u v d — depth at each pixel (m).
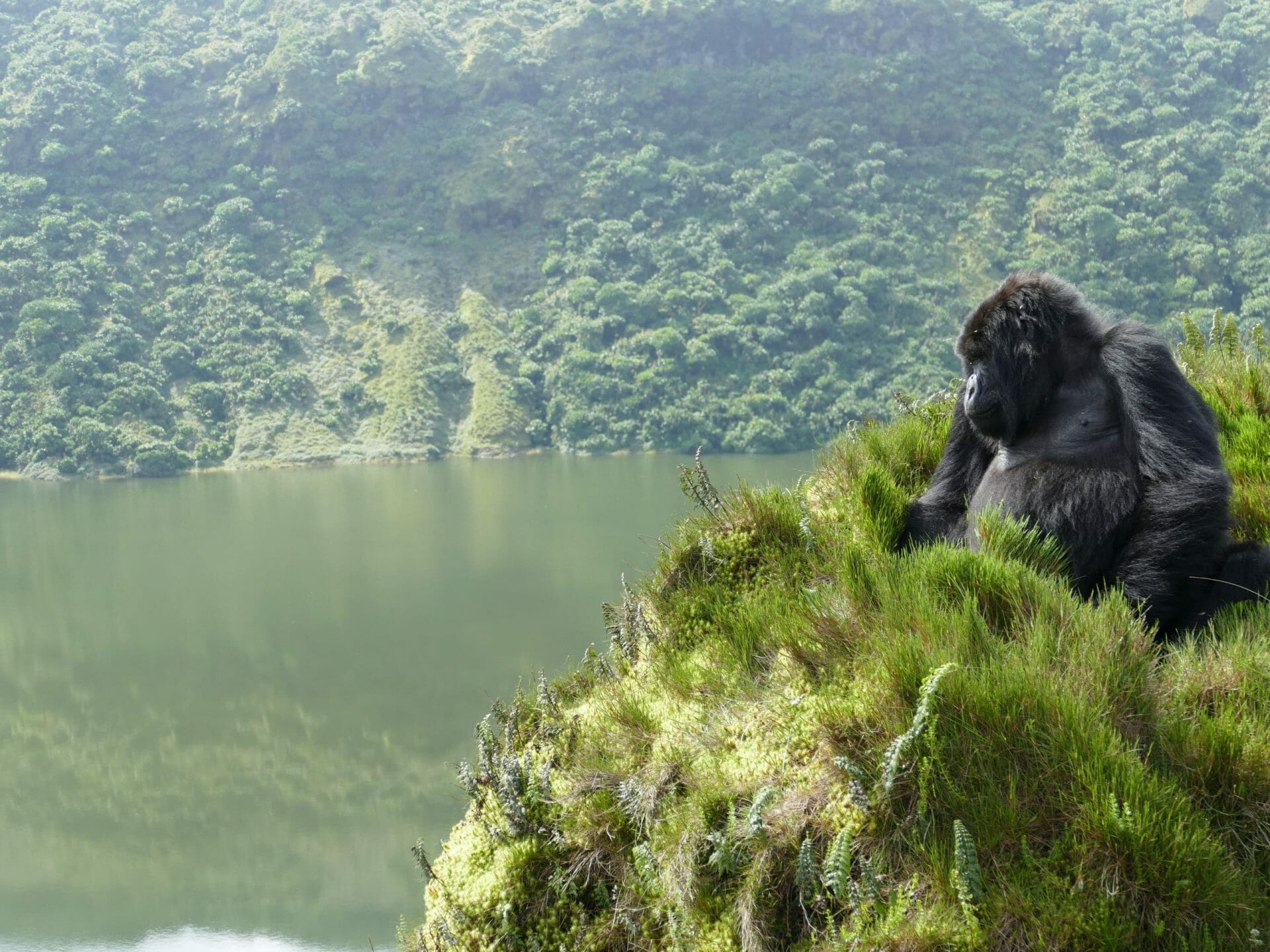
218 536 118.50
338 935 41.28
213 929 42.28
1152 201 170.62
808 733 4.54
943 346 159.88
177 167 193.00
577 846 5.05
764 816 4.37
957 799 3.92
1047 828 3.80
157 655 82.12
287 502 133.00
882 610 4.79
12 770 62.78
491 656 78.00
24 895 46.91
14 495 140.00
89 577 103.50
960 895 3.62
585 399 160.88
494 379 165.38
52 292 164.75
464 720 66.75
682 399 157.25
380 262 184.25
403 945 5.36
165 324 167.75
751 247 182.88
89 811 57.00
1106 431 5.30
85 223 175.38
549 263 182.75
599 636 80.62
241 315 170.00
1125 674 4.20
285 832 53.34
